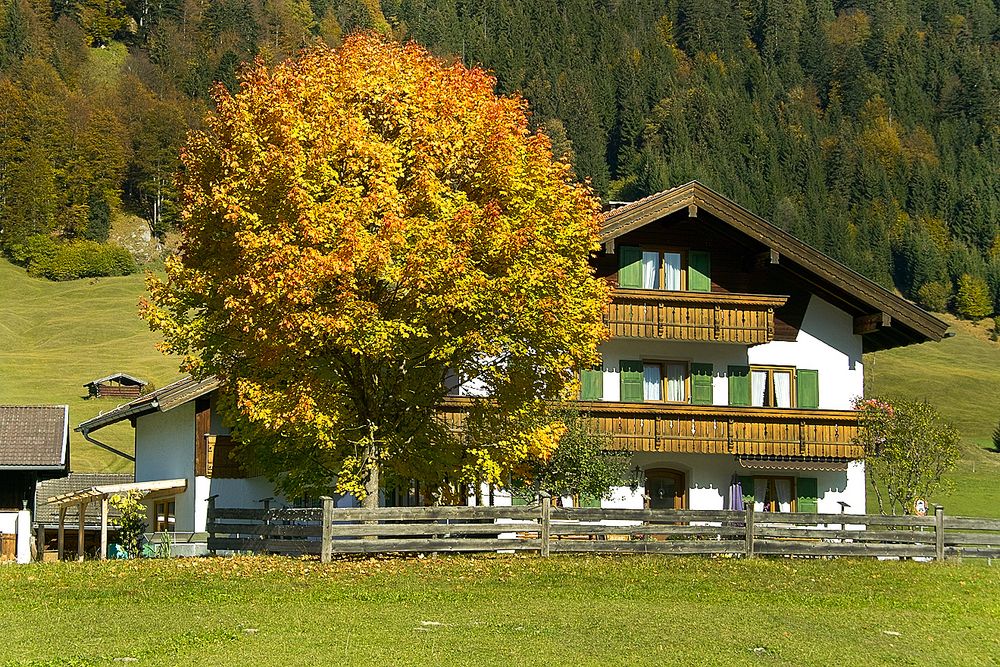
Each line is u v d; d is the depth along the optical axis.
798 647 18.72
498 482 28.94
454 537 31.92
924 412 37.97
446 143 26.58
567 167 28.02
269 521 30.64
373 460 27.73
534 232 25.98
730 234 39.97
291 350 25.81
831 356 41.34
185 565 25.41
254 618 19.59
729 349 40.50
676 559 27.72
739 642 18.86
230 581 23.42
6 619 19.36
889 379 131.25
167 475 41.78
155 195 187.25
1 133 173.62
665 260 39.69
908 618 21.92
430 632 18.72
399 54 28.27
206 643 17.47
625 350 39.59
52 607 20.64
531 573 25.11
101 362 113.31
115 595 21.88
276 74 27.03
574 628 19.47
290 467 29.41
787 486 40.47
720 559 28.06
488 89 28.48
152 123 189.50
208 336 27.25
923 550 29.83
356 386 28.22
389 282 25.41
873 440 38.41
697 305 38.62
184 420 40.03
